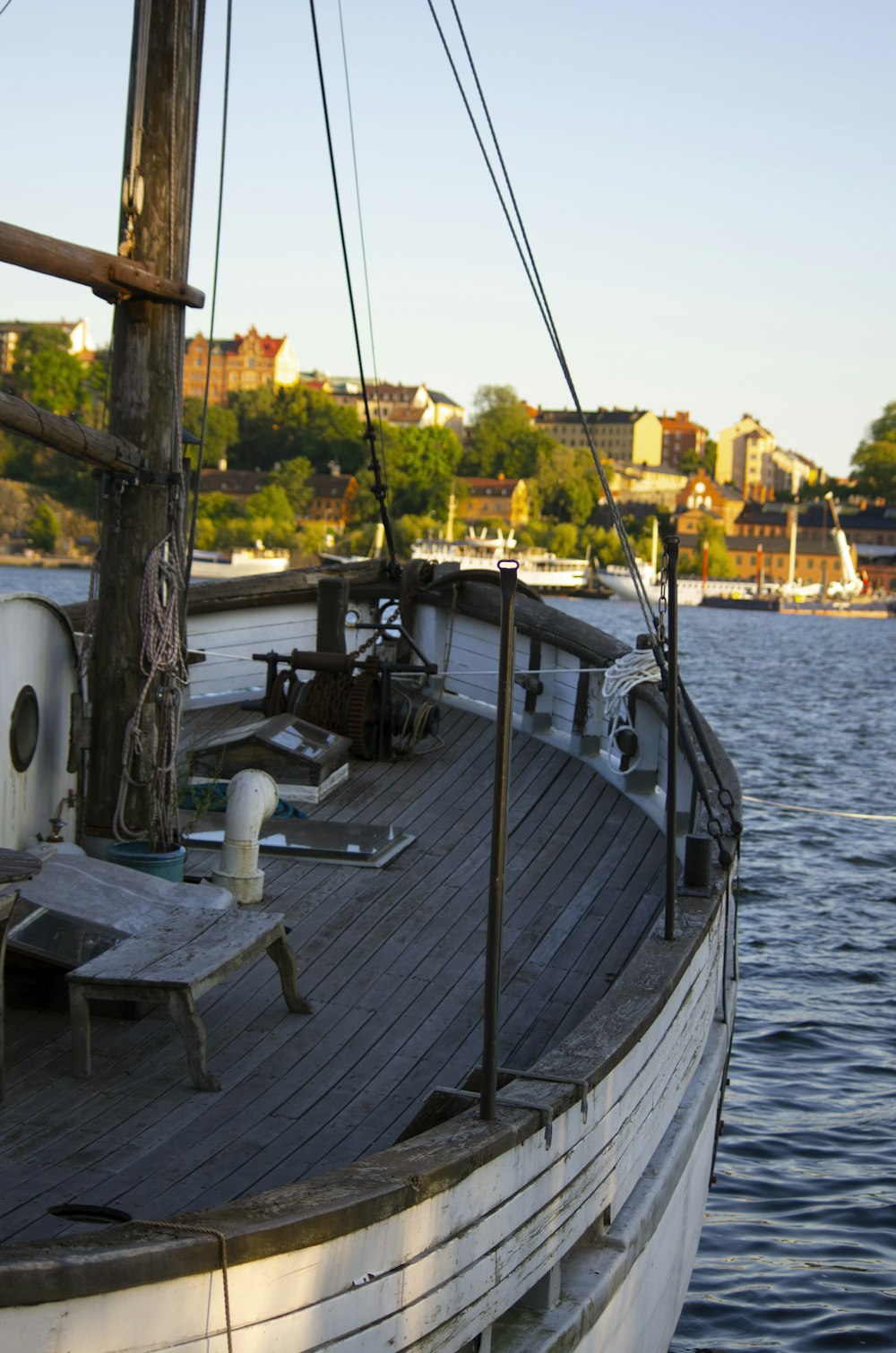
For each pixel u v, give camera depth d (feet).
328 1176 11.37
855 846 70.13
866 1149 33.40
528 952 20.83
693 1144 19.66
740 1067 38.40
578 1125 14.26
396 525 462.60
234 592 34.60
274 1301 10.32
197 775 28.35
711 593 512.22
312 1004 18.53
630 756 28.50
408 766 30.30
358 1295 11.02
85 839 21.84
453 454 547.08
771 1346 25.46
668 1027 17.61
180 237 21.43
